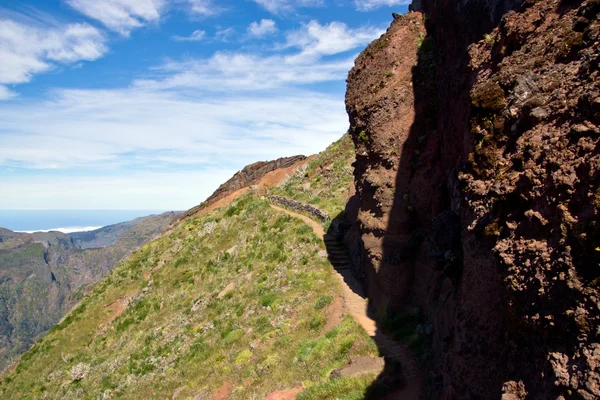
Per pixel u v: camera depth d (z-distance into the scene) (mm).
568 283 3984
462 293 6508
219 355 15891
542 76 5707
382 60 14797
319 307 15453
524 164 5184
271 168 49094
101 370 22359
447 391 6238
